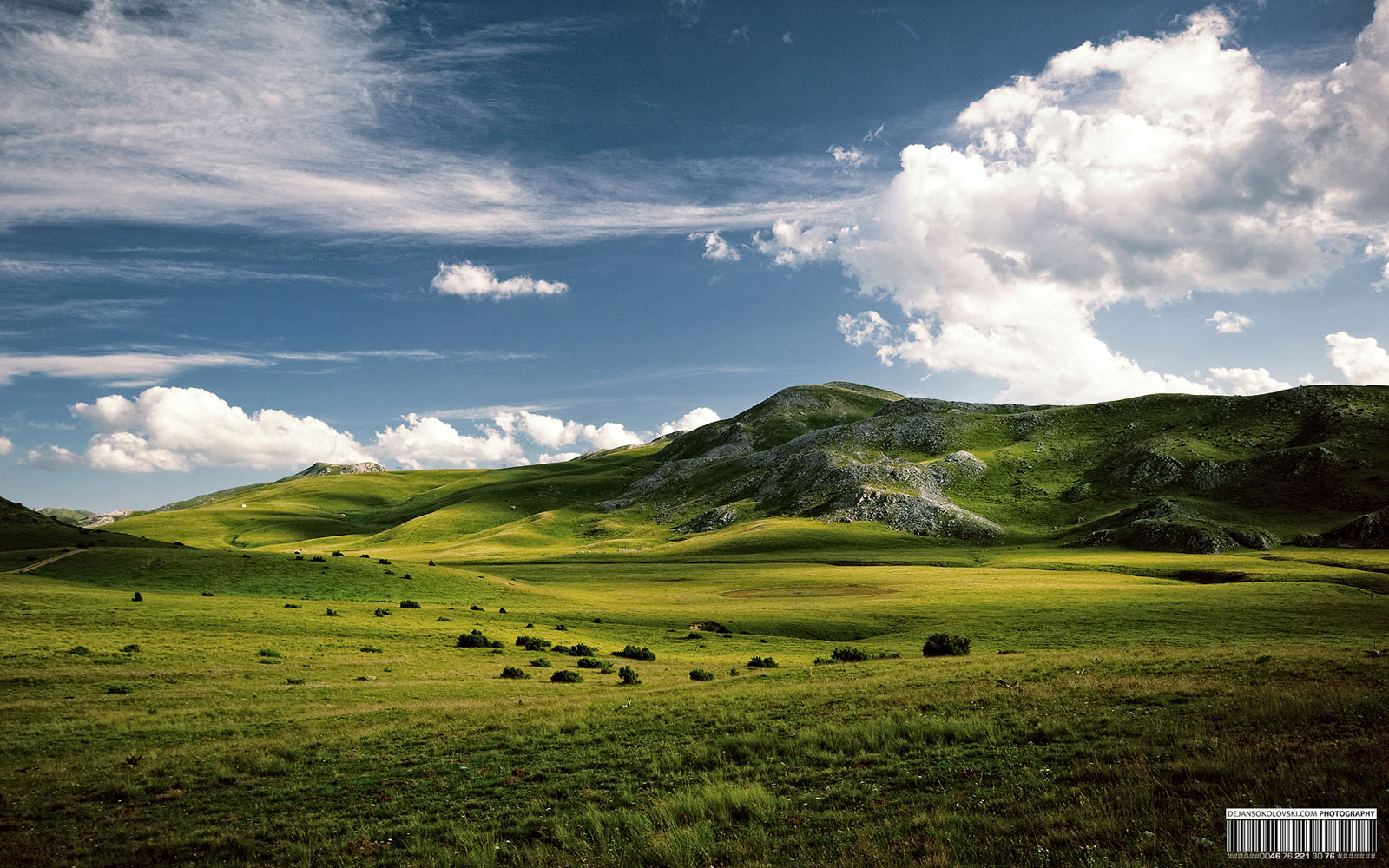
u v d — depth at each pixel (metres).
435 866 14.93
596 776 21.27
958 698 28.67
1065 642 64.25
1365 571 109.94
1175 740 18.88
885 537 199.00
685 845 14.52
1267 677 28.16
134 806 21.41
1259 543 151.75
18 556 102.31
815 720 26.38
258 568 102.19
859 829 15.04
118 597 76.50
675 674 51.06
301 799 21.28
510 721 30.39
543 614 89.56
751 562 168.12
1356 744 16.83
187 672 46.16
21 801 21.92
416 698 40.19
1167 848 12.20
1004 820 14.59
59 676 43.06
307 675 47.00
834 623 85.19
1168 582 111.44
